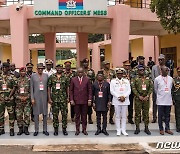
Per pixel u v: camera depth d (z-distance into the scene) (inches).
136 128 364.2
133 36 1146.7
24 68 355.3
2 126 364.2
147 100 356.5
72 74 382.6
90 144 339.9
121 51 669.9
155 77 383.9
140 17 703.1
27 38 693.3
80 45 976.9
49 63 398.6
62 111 357.4
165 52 1016.2
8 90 352.5
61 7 642.2
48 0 642.2
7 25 829.2
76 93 353.7
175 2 507.5
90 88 354.9
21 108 357.4
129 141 344.8
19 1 690.8
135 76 367.2
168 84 356.5
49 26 879.1
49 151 313.1
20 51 671.1
